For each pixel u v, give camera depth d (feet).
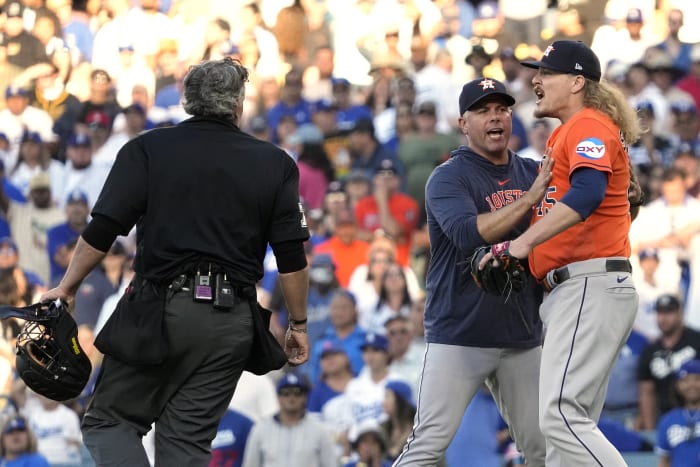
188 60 145.38
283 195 46.91
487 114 55.52
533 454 57.16
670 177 114.73
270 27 148.05
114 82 142.82
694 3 144.05
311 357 106.63
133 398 45.98
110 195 45.47
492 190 55.88
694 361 91.86
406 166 126.72
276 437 86.89
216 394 46.21
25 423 94.17
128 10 146.00
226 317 45.57
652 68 136.98
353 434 91.56
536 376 56.44
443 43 145.48
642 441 95.14
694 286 111.14
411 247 121.08
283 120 134.10
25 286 112.27
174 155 45.91
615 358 49.70
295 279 47.80
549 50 50.72
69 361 47.06
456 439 86.38
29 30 140.36
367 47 145.89
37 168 128.26
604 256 49.08
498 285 49.39
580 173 47.06
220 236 45.75
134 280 46.50
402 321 101.86
